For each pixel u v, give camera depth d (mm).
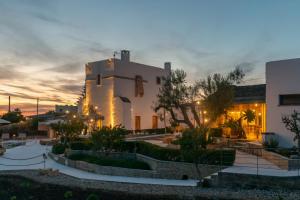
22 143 40312
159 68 50312
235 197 14438
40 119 56531
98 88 44969
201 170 18734
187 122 28688
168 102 28797
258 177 15609
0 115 75312
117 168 20719
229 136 29422
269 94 24172
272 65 24125
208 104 27094
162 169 19594
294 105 22766
